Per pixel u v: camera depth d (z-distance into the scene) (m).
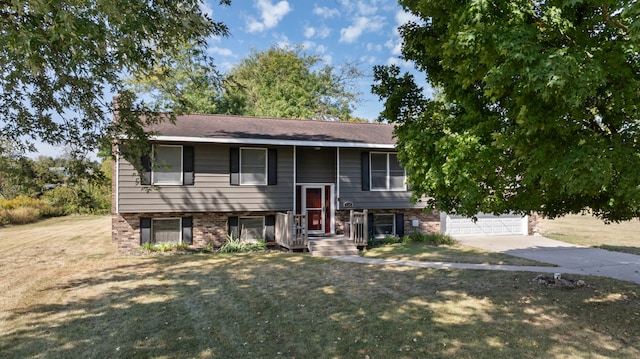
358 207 15.62
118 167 12.77
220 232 14.38
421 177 6.23
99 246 14.75
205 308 7.02
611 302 7.22
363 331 5.92
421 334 5.79
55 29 4.89
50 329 6.02
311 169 15.55
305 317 6.55
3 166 7.09
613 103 4.63
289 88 35.03
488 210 6.04
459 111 6.50
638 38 3.77
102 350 5.29
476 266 10.69
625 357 4.98
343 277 9.39
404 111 6.94
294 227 13.49
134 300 7.50
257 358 5.04
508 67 4.18
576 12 4.75
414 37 6.44
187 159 13.50
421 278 9.27
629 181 4.12
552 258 12.02
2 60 5.51
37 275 9.70
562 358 4.97
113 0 5.22
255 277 9.41
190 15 7.07
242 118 17.45
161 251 13.26
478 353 5.14
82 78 6.73
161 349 5.32
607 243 15.48
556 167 4.42
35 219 25.45
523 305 7.10
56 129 7.31
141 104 7.85
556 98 4.05
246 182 14.29
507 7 4.38
